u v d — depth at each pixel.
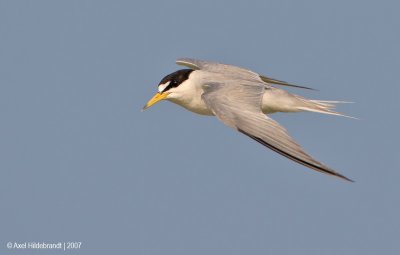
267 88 14.68
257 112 12.54
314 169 10.81
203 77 15.30
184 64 16.59
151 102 15.63
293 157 11.11
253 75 15.48
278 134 11.62
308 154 11.05
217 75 15.26
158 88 15.80
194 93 15.43
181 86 15.52
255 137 11.71
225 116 12.47
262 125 11.97
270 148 11.39
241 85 14.05
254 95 13.60
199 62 16.39
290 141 11.40
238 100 13.14
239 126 12.06
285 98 14.61
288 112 14.73
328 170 10.70
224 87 13.84
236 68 15.88
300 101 14.64
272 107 14.67
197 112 15.71
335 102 14.76
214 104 12.92
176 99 15.65
